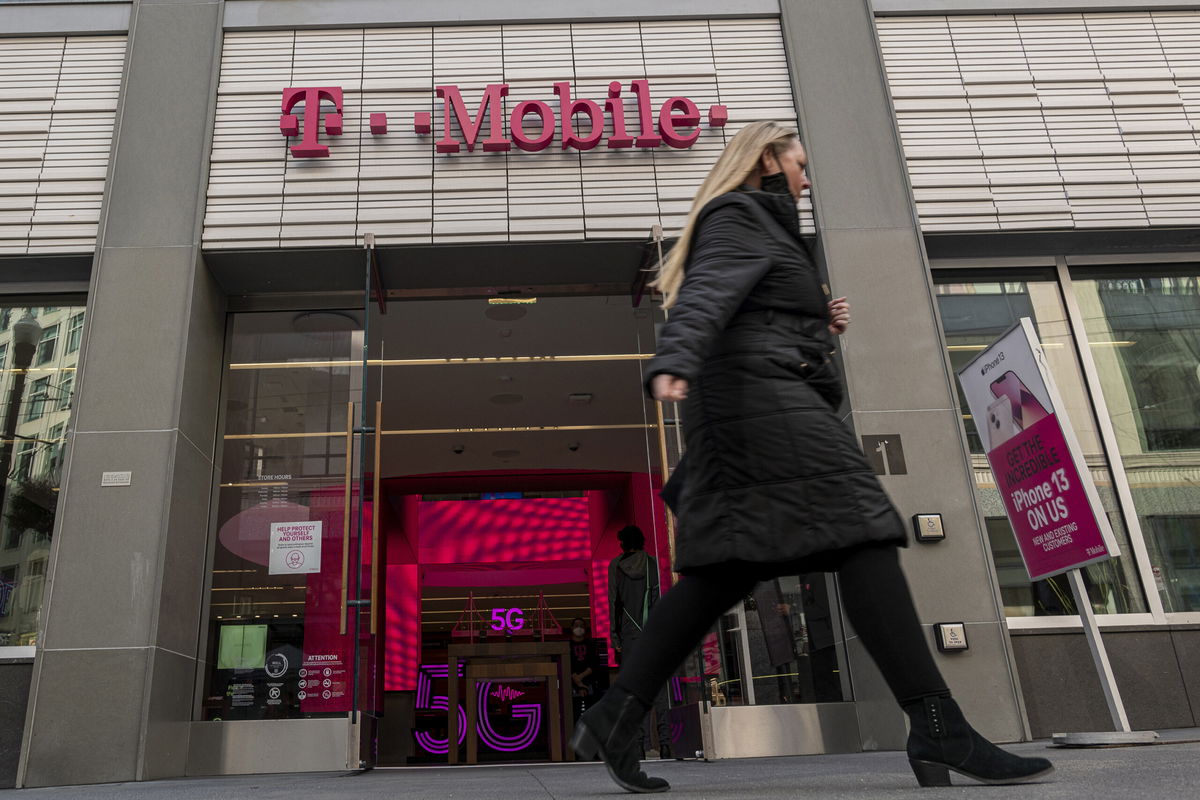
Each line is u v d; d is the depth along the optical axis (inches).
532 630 556.4
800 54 221.8
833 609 185.8
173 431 183.8
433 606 554.9
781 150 70.6
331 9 221.3
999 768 55.4
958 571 181.5
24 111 210.4
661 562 186.7
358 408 209.2
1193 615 190.5
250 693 190.1
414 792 77.6
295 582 198.2
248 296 218.8
